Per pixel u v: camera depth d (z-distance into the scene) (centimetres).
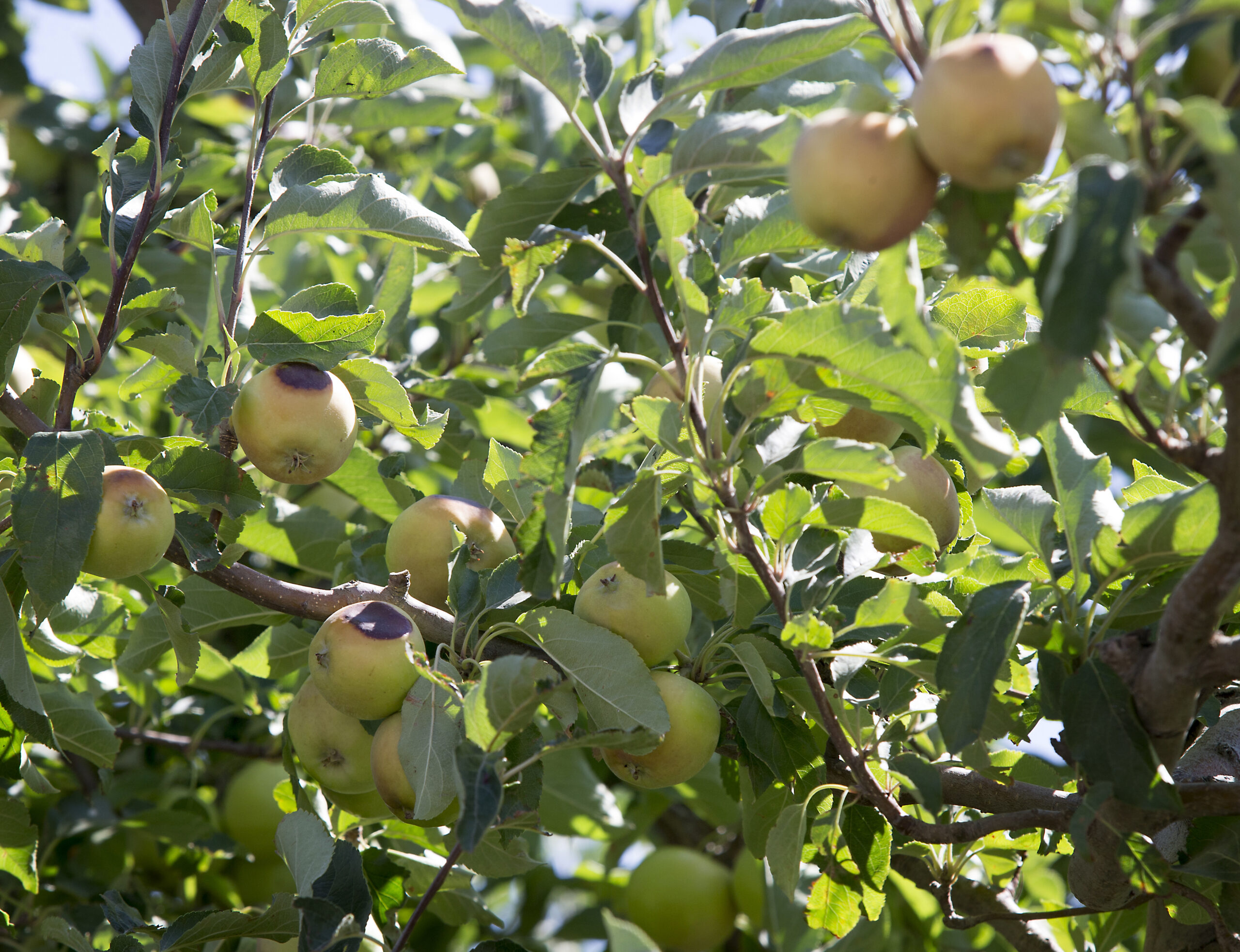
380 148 455
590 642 185
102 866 339
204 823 321
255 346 204
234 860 348
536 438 163
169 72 211
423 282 375
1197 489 162
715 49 157
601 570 197
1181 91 132
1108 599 201
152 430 370
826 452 164
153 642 264
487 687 164
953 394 145
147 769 347
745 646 186
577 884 427
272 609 217
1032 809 187
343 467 263
